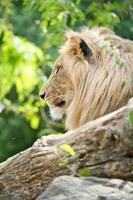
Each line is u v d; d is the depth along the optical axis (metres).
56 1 13.91
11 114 19.80
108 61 9.83
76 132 8.15
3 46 16.38
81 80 10.07
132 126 7.84
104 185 7.72
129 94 9.52
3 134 19.66
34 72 16.36
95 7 14.94
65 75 10.45
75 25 15.70
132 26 16.52
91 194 7.55
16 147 19.64
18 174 8.15
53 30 15.01
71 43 10.26
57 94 10.59
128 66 9.63
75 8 13.83
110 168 7.93
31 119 16.58
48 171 8.07
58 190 7.65
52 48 17.22
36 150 8.16
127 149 7.90
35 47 16.39
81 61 10.17
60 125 16.61
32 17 18.83
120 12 15.34
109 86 9.68
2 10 17.16
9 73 16.34
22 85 16.44
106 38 9.82
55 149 8.02
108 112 9.67
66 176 7.82
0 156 19.53
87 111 9.95
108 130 7.91
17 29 18.77
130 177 7.93
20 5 19.25
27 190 8.12
